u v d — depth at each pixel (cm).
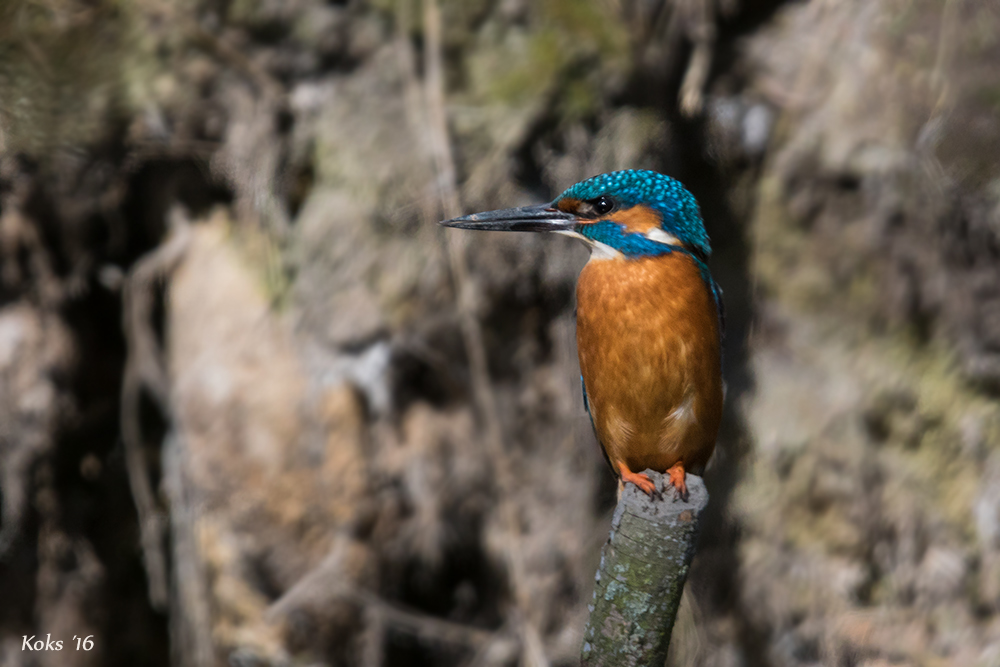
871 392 1159
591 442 1064
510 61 1068
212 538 1048
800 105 1172
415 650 1097
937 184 1131
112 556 1202
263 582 1038
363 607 1041
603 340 614
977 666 1102
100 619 1197
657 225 615
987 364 1162
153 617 1239
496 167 1041
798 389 1162
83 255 1120
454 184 1029
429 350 1047
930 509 1151
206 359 1071
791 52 1189
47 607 1167
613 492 1068
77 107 1055
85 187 1084
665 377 602
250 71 1070
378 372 1051
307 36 1074
